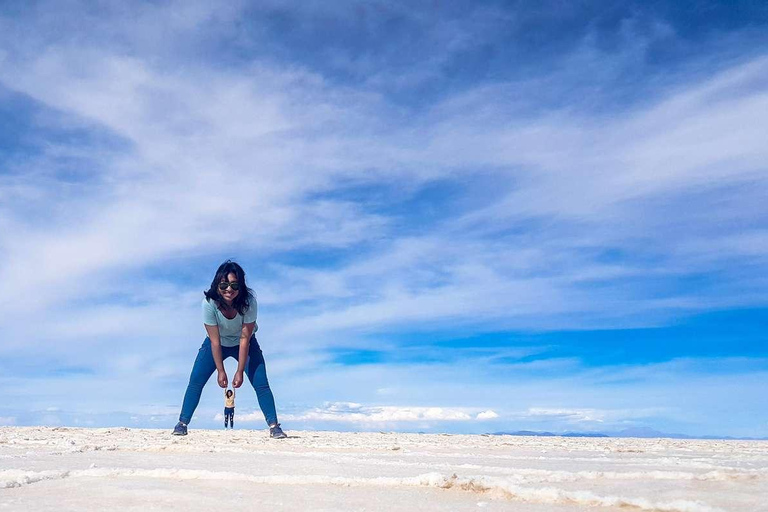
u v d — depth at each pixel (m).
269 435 9.62
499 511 3.24
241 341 9.83
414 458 5.82
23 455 5.75
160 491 3.68
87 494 3.60
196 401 9.79
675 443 8.59
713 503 3.24
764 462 5.35
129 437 8.72
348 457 5.86
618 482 4.01
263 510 3.24
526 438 9.59
